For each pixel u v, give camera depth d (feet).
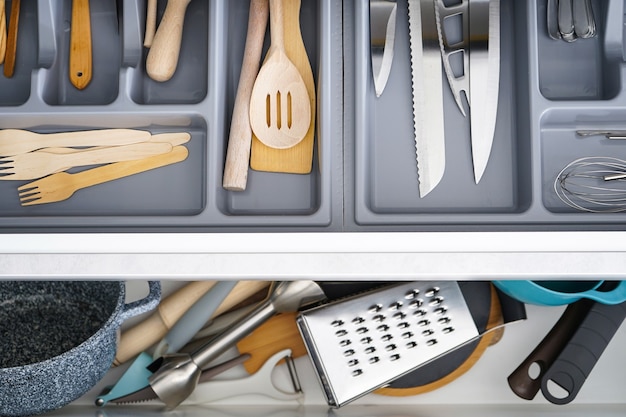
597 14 3.15
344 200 2.95
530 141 2.93
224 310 3.48
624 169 3.06
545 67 3.14
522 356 3.45
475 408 3.36
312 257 2.58
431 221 2.90
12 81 3.19
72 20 3.18
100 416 3.14
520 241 2.56
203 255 2.59
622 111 2.97
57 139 3.11
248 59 3.08
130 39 3.09
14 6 3.20
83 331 3.31
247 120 3.03
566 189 3.06
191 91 3.16
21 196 3.08
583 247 2.56
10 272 2.59
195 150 3.12
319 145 2.97
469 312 3.29
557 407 3.39
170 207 3.09
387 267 2.58
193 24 3.19
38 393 2.85
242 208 3.07
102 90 3.18
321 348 3.22
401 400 3.44
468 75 3.10
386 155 3.08
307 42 3.16
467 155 3.08
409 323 3.26
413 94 3.07
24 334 3.32
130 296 3.51
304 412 3.32
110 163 3.11
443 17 3.12
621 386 3.43
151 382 3.25
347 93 2.99
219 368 3.37
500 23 3.16
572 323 3.35
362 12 2.95
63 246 2.59
